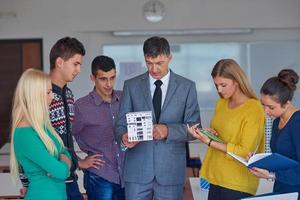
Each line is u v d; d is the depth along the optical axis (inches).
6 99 279.4
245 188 114.7
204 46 282.4
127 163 117.0
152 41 108.6
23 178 105.7
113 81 135.7
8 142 270.1
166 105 112.0
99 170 136.9
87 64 277.9
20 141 100.3
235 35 281.4
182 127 110.0
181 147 115.0
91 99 136.9
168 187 114.1
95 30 275.1
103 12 274.4
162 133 108.2
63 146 108.2
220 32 277.1
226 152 110.6
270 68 282.8
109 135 137.1
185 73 284.2
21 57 277.1
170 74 113.1
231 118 113.5
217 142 111.0
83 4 274.1
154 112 112.9
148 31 276.4
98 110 136.1
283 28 279.1
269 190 136.3
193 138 113.0
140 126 107.6
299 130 102.7
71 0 273.7
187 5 274.1
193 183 150.3
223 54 282.5
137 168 114.4
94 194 138.8
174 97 112.0
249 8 274.8
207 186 142.1
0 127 281.3
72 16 274.5
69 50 111.8
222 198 116.4
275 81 103.9
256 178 117.3
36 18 274.7
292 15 274.7
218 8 274.8
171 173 113.7
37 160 99.3
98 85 135.5
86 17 274.5
